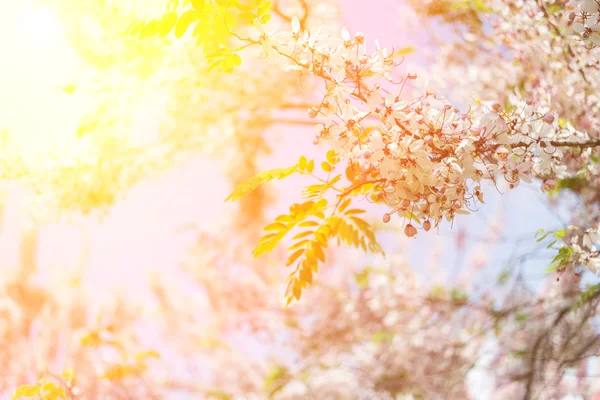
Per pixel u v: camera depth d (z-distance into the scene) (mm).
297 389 6762
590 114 2445
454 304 5777
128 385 5832
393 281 6520
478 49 3512
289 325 7203
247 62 4023
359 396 6402
